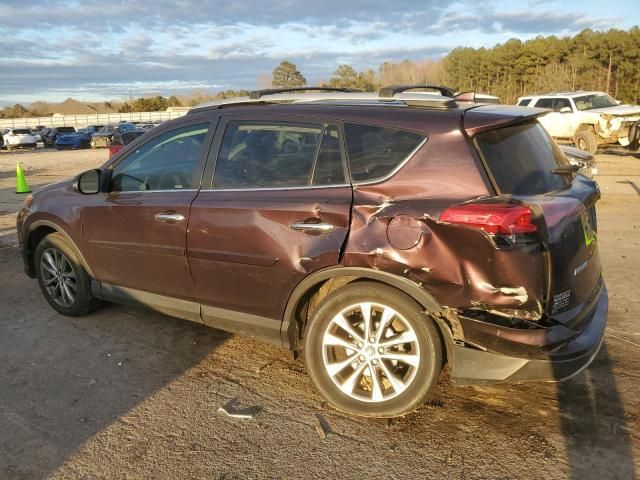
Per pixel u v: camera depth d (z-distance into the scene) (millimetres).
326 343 3330
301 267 3328
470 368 3006
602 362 3916
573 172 3455
